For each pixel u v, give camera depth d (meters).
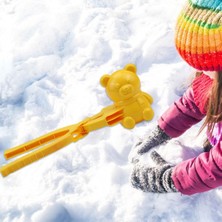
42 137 1.50
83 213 1.53
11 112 1.98
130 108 1.42
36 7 2.38
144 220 1.49
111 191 1.56
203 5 1.04
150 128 1.77
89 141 1.77
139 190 1.53
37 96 2.00
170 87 1.90
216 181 1.29
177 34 1.13
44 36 2.21
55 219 1.54
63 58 2.16
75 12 2.30
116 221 1.49
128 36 2.19
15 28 2.28
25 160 1.44
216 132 1.36
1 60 2.17
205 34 1.05
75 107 1.90
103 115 1.45
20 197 1.59
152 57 2.08
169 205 1.50
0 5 2.48
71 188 1.59
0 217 1.55
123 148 1.72
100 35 2.17
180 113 1.52
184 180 1.34
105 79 1.42
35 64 2.10
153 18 2.25
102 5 2.35
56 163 1.68
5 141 1.85
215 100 1.18
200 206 1.49
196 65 1.12
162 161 1.52
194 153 1.65
